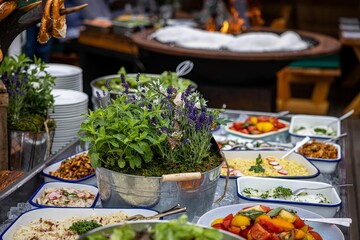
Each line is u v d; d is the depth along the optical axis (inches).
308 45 155.6
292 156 87.6
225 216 64.1
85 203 70.1
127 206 63.9
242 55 136.9
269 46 148.3
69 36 197.6
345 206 71.7
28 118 80.0
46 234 59.7
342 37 201.8
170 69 158.6
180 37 153.9
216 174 65.1
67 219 63.2
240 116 108.0
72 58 200.1
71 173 77.1
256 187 75.4
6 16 70.4
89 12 215.0
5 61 83.9
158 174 62.6
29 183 73.7
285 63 143.6
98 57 191.6
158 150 64.8
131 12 231.6
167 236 43.1
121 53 173.5
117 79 103.9
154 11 248.5
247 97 148.3
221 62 141.6
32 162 80.0
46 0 71.5
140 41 151.3
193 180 62.2
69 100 90.9
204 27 187.3
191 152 64.9
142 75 105.0
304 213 65.4
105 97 86.0
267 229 57.1
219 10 199.6
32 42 159.9
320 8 273.1
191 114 64.9
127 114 64.9
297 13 275.6
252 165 84.6
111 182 63.5
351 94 253.3
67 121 88.3
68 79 104.3
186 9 276.1
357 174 130.8
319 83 215.2
